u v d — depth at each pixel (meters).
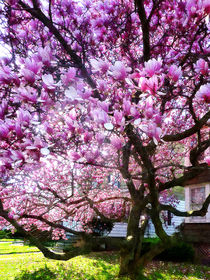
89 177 5.99
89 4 3.54
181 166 2.84
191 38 3.38
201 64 2.21
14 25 3.23
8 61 2.56
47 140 2.18
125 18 3.88
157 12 3.66
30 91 1.79
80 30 3.52
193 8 2.02
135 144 2.64
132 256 5.27
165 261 9.86
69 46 3.21
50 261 9.19
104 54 3.97
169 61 3.35
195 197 11.02
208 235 9.71
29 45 3.59
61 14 3.37
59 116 2.24
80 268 7.61
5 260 10.02
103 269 7.29
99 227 12.28
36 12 3.05
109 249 12.20
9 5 2.96
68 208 8.29
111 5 3.61
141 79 1.70
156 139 1.74
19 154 1.68
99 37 3.47
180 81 2.61
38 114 2.17
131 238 5.34
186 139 7.68
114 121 1.89
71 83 1.91
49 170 6.30
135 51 4.49
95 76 3.28
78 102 1.88
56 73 2.70
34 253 12.96
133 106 1.92
